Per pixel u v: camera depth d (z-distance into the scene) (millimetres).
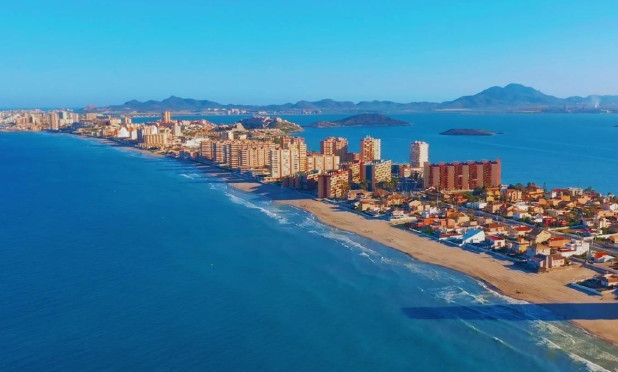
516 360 101125
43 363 100438
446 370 98500
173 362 101062
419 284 140500
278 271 152375
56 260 163750
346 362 101375
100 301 129750
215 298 131625
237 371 98188
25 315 121375
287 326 116125
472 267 153375
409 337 110688
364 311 123750
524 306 125000
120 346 106875
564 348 104938
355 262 160250
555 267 149750
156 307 126000
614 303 125562
